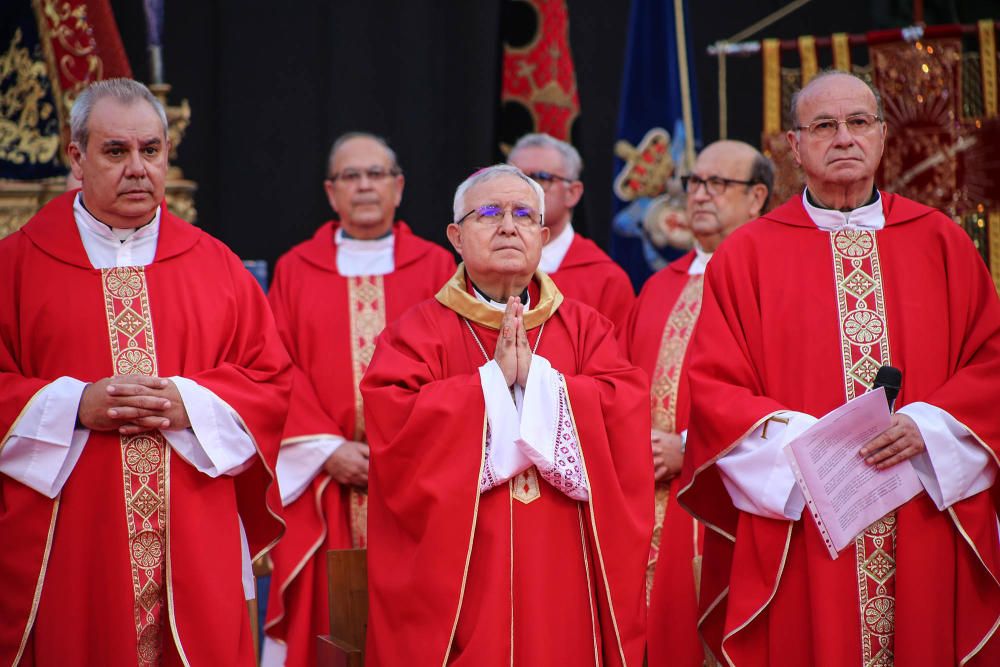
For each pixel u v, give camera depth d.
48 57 18.34
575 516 13.06
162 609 13.30
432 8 25.33
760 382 13.84
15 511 12.99
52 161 18.44
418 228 25.47
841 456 12.90
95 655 13.02
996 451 13.12
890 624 13.19
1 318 13.43
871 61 19.94
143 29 23.92
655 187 21.33
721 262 14.29
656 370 17.72
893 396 12.98
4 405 12.92
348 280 19.03
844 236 13.98
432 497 12.59
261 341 14.21
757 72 26.22
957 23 23.98
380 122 25.36
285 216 25.02
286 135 24.98
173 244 14.05
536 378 12.93
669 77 21.41
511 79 22.25
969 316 13.76
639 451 13.23
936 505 13.05
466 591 12.68
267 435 13.74
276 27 24.88
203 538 13.23
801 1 26.16
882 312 13.68
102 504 13.08
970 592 13.24
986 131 19.38
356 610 13.88
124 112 13.45
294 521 17.47
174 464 13.25
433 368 13.44
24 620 12.92
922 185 19.52
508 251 13.42
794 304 13.84
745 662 13.59
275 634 17.58
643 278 21.33
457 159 25.55
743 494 13.40
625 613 12.92
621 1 26.25
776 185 20.23
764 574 13.36
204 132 24.61
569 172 19.16
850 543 13.16
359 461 17.48
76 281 13.62
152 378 12.98
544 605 12.72
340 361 18.47
